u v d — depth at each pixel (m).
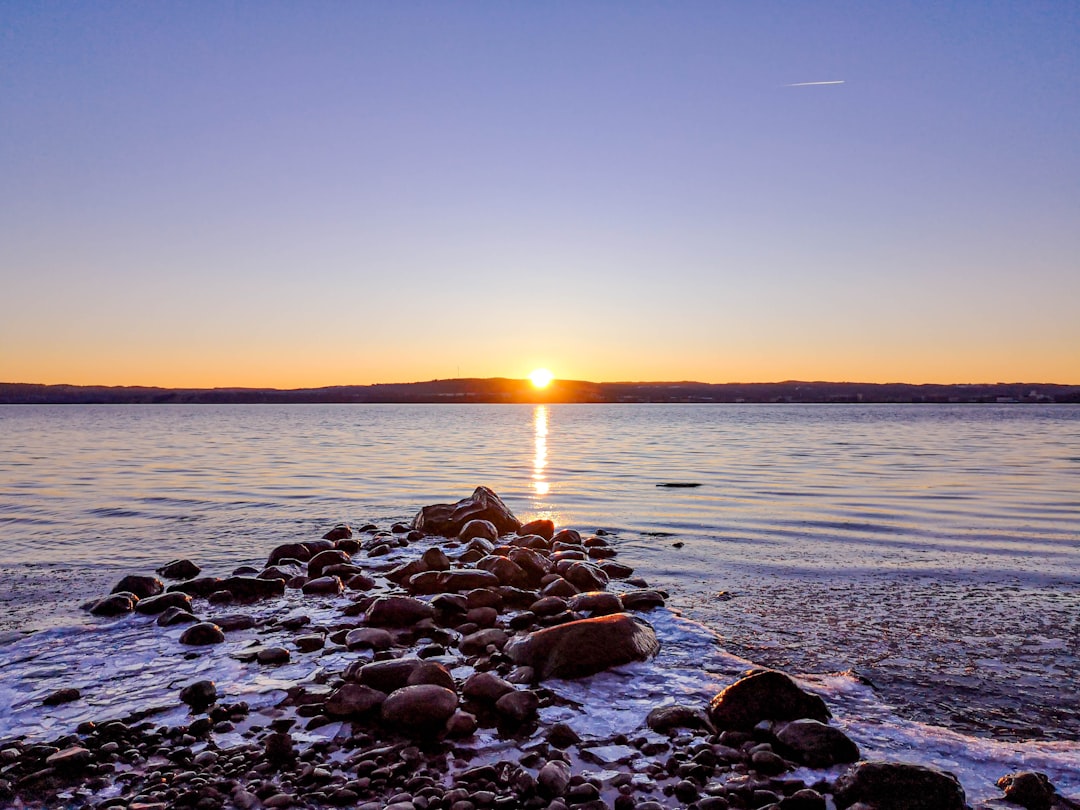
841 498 17.48
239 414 139.50
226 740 4.70
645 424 80.81
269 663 6.22
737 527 13.66
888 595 8.75
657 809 3.88
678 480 21.89
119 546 11.95
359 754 4.52
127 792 4.03
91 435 52.25
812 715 4.90
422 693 5.04
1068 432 56.09
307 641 6.75
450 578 8.91
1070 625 7.45
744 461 28.91
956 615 7.84
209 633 6.86
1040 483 20.52
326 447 39.09
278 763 4.39
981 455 31.66
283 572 9.68
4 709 5.20
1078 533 12.77
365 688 5.25
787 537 12.62
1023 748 4.57
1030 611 7.99
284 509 16.39
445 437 51.41
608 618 6.52
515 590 8.52
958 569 10.10
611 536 13.02
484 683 5.43
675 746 4.66
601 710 5.27
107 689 5.61
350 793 3.99
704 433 56.91
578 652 6.04
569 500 17.59
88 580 9.48
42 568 10.22
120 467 26.16
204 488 20.02
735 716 4.92
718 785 4.13
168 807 3.86
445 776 4.26
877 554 11.14
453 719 4.86
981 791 4.05
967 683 5.83
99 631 7.17
